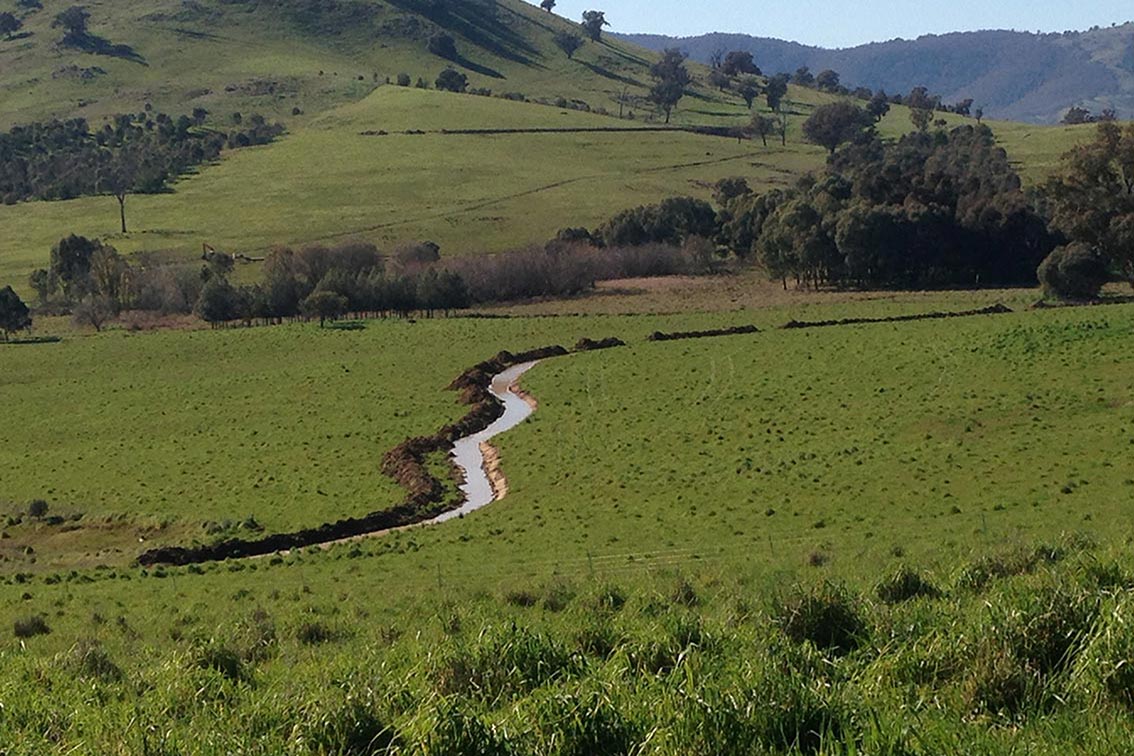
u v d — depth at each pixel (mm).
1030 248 120625
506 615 23688
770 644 13766
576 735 10281
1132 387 59781
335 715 11555
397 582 34938
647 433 61844
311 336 103062
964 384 64875
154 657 21438
